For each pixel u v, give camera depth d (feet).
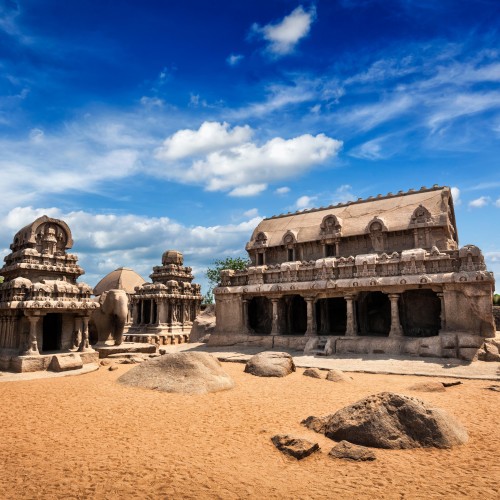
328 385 65.36
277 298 114.11
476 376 70.28
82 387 62.95
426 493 27.40
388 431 37.01
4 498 25.99
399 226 112.68
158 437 38.68
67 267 92.73
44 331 93.09
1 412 47.98
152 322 164.76
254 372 76.13
